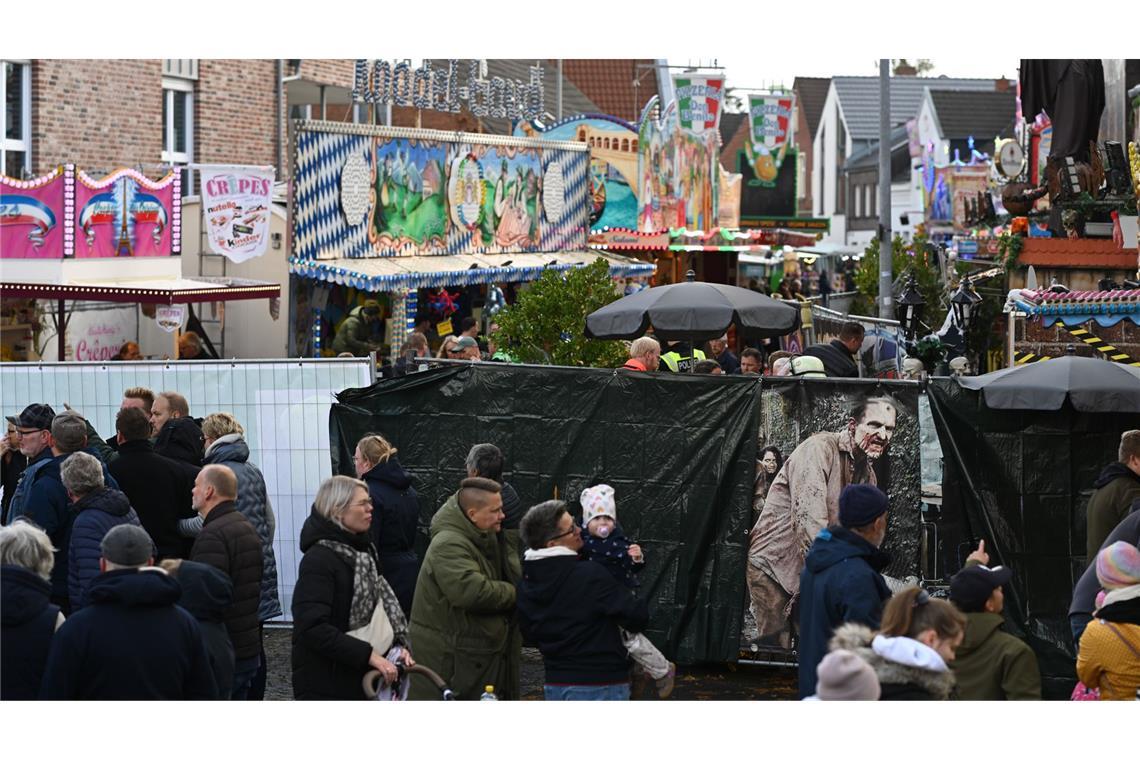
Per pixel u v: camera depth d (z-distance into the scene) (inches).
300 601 335.6
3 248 833.5
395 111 1395.2
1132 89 1059.9
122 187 872.9
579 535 358.9
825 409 479.8
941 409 466.3
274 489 556.7
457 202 1199.6
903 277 1283.2
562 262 1336.1
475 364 520.7
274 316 952.3
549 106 2016.5
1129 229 941.2
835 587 322.0
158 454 450.6
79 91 1127.6
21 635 313.9
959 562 465.7
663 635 490.3
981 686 302.7
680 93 1611.7
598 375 504.1
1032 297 759.7
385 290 1035.9
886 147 1289.4
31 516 422.3
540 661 516.1
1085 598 380.2
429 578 376.5
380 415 531.2
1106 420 459.2
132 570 298.7
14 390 574.9
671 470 492.7
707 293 651.5
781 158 1969.7
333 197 1030.4
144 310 1009.5
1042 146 1342.3
